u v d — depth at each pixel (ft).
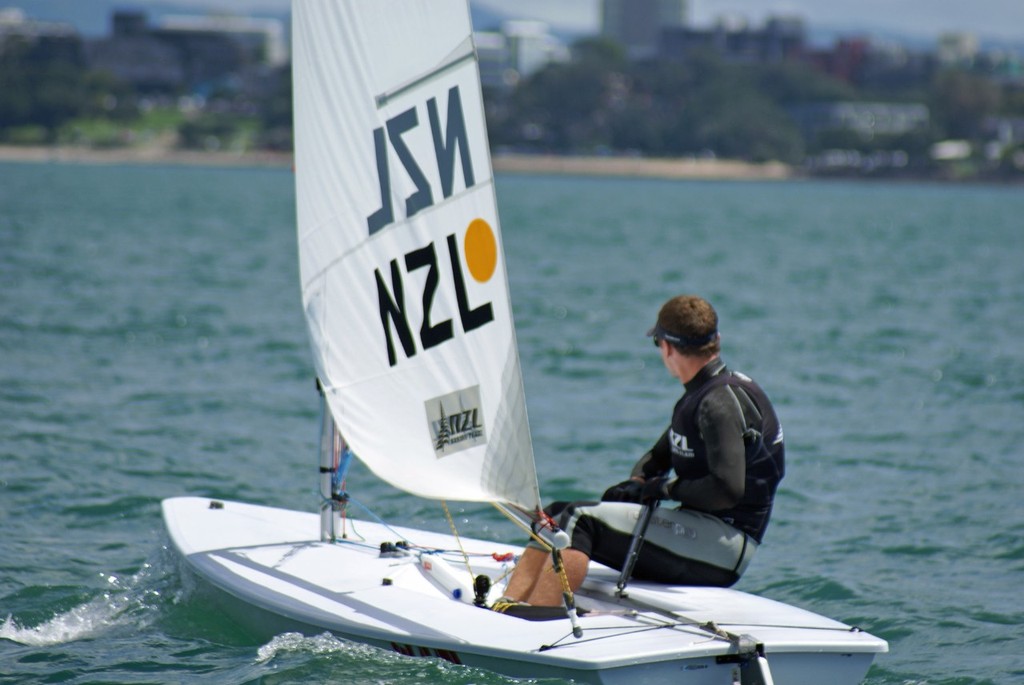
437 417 62.69
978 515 97.86
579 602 60.95
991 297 269.03
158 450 111.96
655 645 54.39
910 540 91.35
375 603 62.59
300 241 68.69
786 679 55.67
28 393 132.16
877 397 145.89
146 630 68.33
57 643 66.69
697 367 60.23
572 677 53.93
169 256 309.42
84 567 80.07
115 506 94.99
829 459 115.44
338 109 65.72
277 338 176.55
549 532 58.59
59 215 473.26
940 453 118.42
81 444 112.47
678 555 61.26
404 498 99.04
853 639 56.24
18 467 103.91
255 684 58.44
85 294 217.56
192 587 69.92
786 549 89.10
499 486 60.29
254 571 67.62
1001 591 79.92
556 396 143.43
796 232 551.18
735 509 61.21
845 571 83.97
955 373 162.91
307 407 132.77
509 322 58.70
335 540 73.46
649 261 353.92
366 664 58.49
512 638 56.49
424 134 61.72
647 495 61.41
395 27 62.59
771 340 189.67
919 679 64.95
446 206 60.80
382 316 64.75
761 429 59.93
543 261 343.46
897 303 249.96
